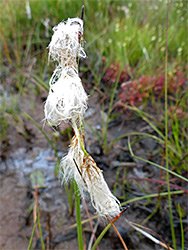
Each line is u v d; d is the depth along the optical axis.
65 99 0.06
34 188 0.16
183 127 0.20
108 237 0.13
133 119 0.22
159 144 0.19
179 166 0.17
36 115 0.22
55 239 0.13
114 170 0.17
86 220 0.13
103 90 0.24
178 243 0.13
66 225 0.14
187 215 0.14
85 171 0.07
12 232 0.14
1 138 0.20
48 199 0.15
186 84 0.25
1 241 0.13
